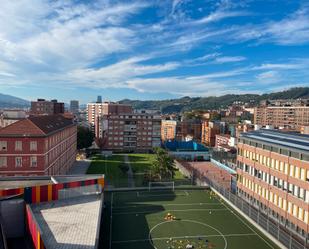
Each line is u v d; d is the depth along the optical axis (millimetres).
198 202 57375
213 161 113812
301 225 45500
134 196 60750
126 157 126000
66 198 46906
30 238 34906
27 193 43219
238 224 47000
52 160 73125
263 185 56625
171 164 82250
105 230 44062
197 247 38969
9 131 64750
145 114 146375
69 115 143875
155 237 41906
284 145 50969
